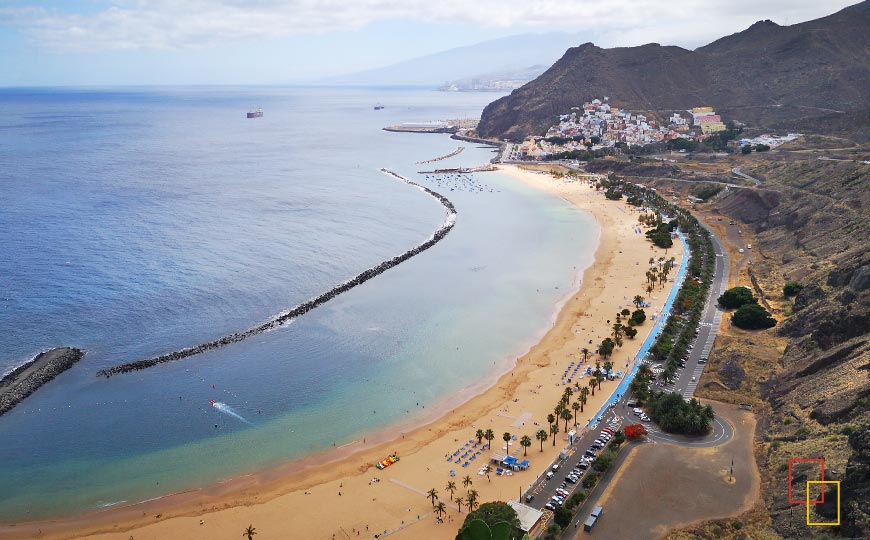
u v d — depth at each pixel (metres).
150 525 116.75
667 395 144.12
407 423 149.75
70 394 160.00
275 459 136.50
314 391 163.75
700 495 114.31
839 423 119.12
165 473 131.75
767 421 136.25
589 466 126.75
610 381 162.12
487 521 104.12
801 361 150.62
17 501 123.88
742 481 117.56
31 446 140.25
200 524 116.56
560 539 105.25
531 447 135.75
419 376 171.25
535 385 163.25
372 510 118.75
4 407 152.88
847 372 131.50
